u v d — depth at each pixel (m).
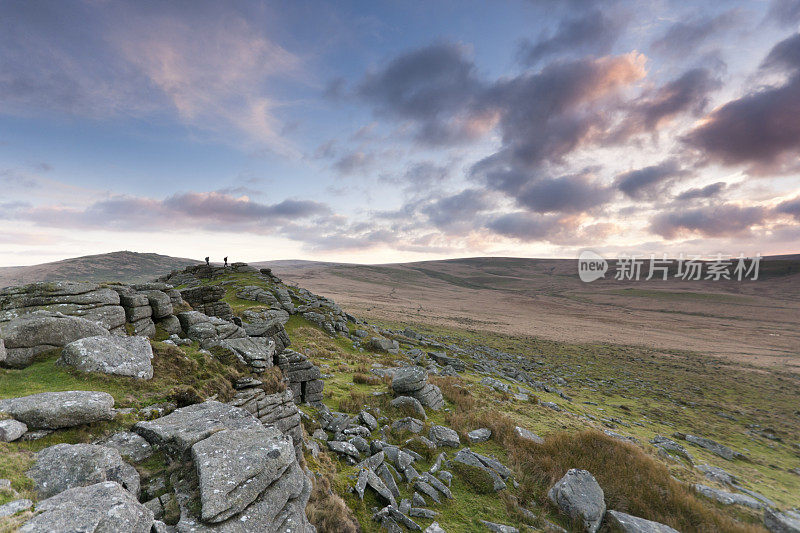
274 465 8.80
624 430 30.75
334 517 11.20
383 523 12.11
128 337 14.58
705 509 14.79
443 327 120.75
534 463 17.86
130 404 11.25
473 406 27.00
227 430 9.85
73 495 6.75
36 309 15.23
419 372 26.28
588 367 77.62
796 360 102.94
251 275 83.81
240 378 15.84
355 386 28.42
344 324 59.72
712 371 83.25
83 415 9.52
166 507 7.79
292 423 14.66
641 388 61.81
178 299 22.69
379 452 16.86
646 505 15.02
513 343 101.81
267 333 24.41
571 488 14.83
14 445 8.22
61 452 8.10
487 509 14.10
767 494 19.52
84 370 11.99
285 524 8.19
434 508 13.70
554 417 28.03
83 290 16.95
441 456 17.59
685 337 141.25
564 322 173.75
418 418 22.86
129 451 9.20
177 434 9.43
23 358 12.38
